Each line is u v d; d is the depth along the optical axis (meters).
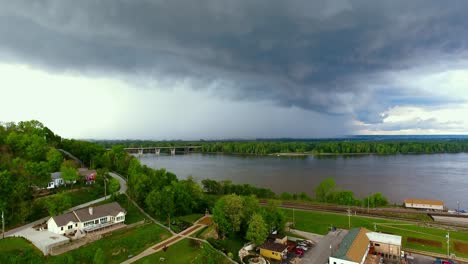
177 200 126.25
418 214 141.38
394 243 96.19
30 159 143.00
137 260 83.50
